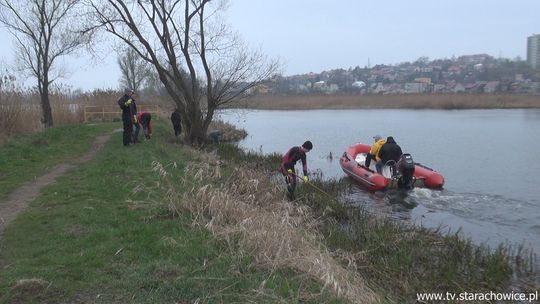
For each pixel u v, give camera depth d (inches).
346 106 2610.7
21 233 232.1
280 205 326.3
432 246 292.5
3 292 166.4
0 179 358.6
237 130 1150.3
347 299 174.4
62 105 975.0
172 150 563.8
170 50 740.0
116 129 834.8
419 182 486.3
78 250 208.5
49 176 378.9
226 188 320.5
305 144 411.8
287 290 171.5
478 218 384.5
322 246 256.4
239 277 181.9
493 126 1267.2
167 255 203.8
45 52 828.6
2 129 597.9
